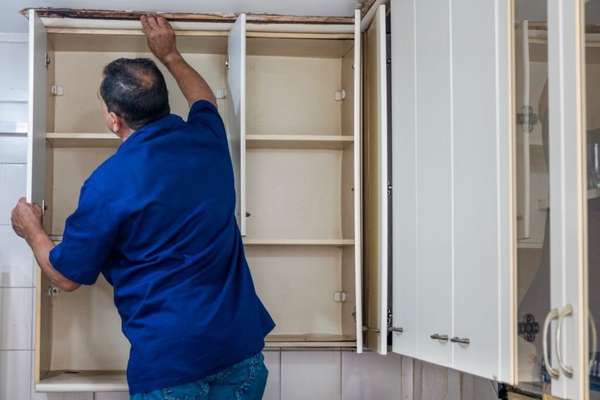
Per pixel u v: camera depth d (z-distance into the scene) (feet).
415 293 7.31
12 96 9.64
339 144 9.43
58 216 9.32
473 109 5.97
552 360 4.63
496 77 5.57
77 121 9.39
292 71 9.76
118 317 9.32
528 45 5.08
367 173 8.93
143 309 7.01
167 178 7.07
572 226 4.45
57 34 8.78
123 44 9.20
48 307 9.02
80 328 9.27
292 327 9.62
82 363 9.23
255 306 7.60
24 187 9.66
